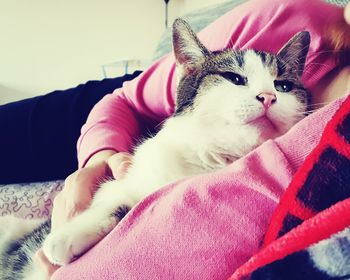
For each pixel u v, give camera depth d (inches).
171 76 34.6
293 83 27.0
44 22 105.6
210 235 16.6
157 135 29.0
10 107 49.7
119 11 107.7
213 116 25.5
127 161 30.5
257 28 31.4
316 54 28.1
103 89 52.1
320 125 16.7
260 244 15.9
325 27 28.5
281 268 12.5
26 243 37.4
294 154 16.8
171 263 16.8
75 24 107.1
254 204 16.6
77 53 108.7
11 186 44.2
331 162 13.9
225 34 33.3
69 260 21.9
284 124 24.6
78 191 30.5
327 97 26.5
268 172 16.9
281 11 30.3
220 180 17.4
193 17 52.0
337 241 11.5
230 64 27.6
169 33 57.2
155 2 107.2
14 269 35.9
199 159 24.6
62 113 48.8
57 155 47.4
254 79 26.4
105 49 109.6
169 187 19.8
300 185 14.4
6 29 104.0
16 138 47.0
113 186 29.4
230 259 16.3
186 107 27.6
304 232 12.2
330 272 11.4
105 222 23.9
